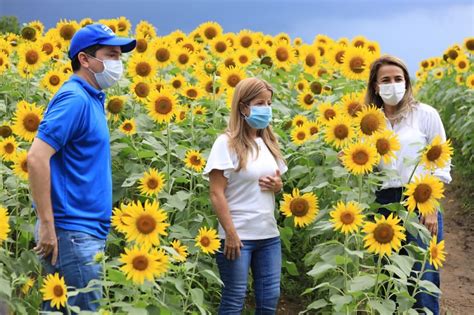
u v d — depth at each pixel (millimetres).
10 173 5539
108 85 4469
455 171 11359
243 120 4801
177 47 8094
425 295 5406
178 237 5285
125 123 6230
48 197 4098
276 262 4906
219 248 4859
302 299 6391
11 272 4770
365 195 5305
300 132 6375
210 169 4715
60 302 3877
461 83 11359
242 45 9328
